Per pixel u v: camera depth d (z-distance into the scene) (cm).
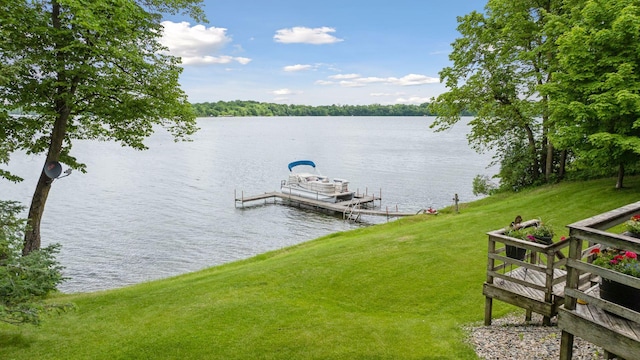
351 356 679
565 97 1645
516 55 2230
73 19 1105
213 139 11131
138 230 2703
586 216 1565
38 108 1107
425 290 997
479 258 1204
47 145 1344
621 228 1403
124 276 1927
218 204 3609
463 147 8794
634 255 529
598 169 1878
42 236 2531
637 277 467
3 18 1009
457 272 1100
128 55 1109
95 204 3456
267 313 882
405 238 1498
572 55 1570
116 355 721
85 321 895
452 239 1428
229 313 886
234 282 1117
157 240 2495
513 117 2409
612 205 1614
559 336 686
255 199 3734
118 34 1147
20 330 850
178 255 2234
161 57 1312
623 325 477
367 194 3991
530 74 2156
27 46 1112
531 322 770
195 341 755
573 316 508
